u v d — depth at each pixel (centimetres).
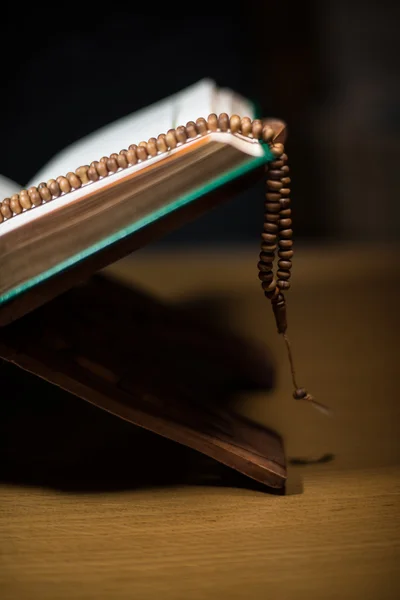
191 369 100
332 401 93
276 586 69
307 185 223
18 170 219
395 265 147
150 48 214
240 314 117
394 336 109
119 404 77
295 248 167
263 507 76
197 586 69
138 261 157
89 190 74
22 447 86
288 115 221
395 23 222
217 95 86
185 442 77
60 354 77
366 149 220
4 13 205
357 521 74
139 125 86
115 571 70
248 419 83
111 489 79
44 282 72
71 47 212
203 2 211
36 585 69
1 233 73
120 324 93
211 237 229
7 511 77
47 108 215
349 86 225
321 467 81
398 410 91
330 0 216
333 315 117
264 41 214
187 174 73
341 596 68
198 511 76
